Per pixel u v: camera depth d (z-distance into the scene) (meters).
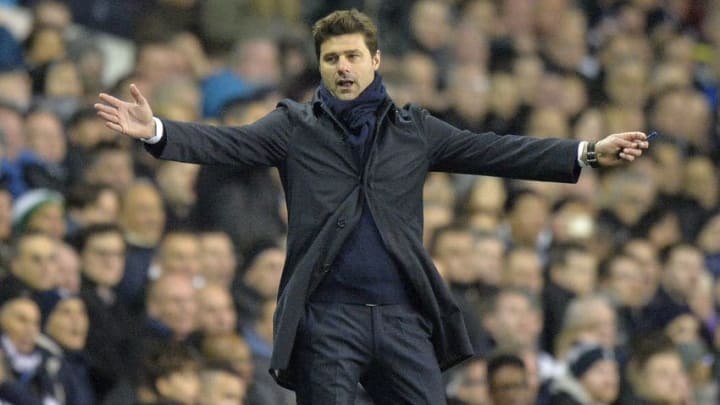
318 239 13.68
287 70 32.69
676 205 33.91
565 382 24.38
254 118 28.53
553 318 26.80
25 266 21.95
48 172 25.92
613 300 28.27
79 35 32.19
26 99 28.36
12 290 21.36
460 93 33.59
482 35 37.03
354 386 13.71
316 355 13.70
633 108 37.53
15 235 23.75
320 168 13.81
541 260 28.59
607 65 38.97
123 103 13.30
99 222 24.11
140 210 24.70
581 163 13.84
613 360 24.58
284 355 13.55
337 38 13.88
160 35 31.67
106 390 21.84
